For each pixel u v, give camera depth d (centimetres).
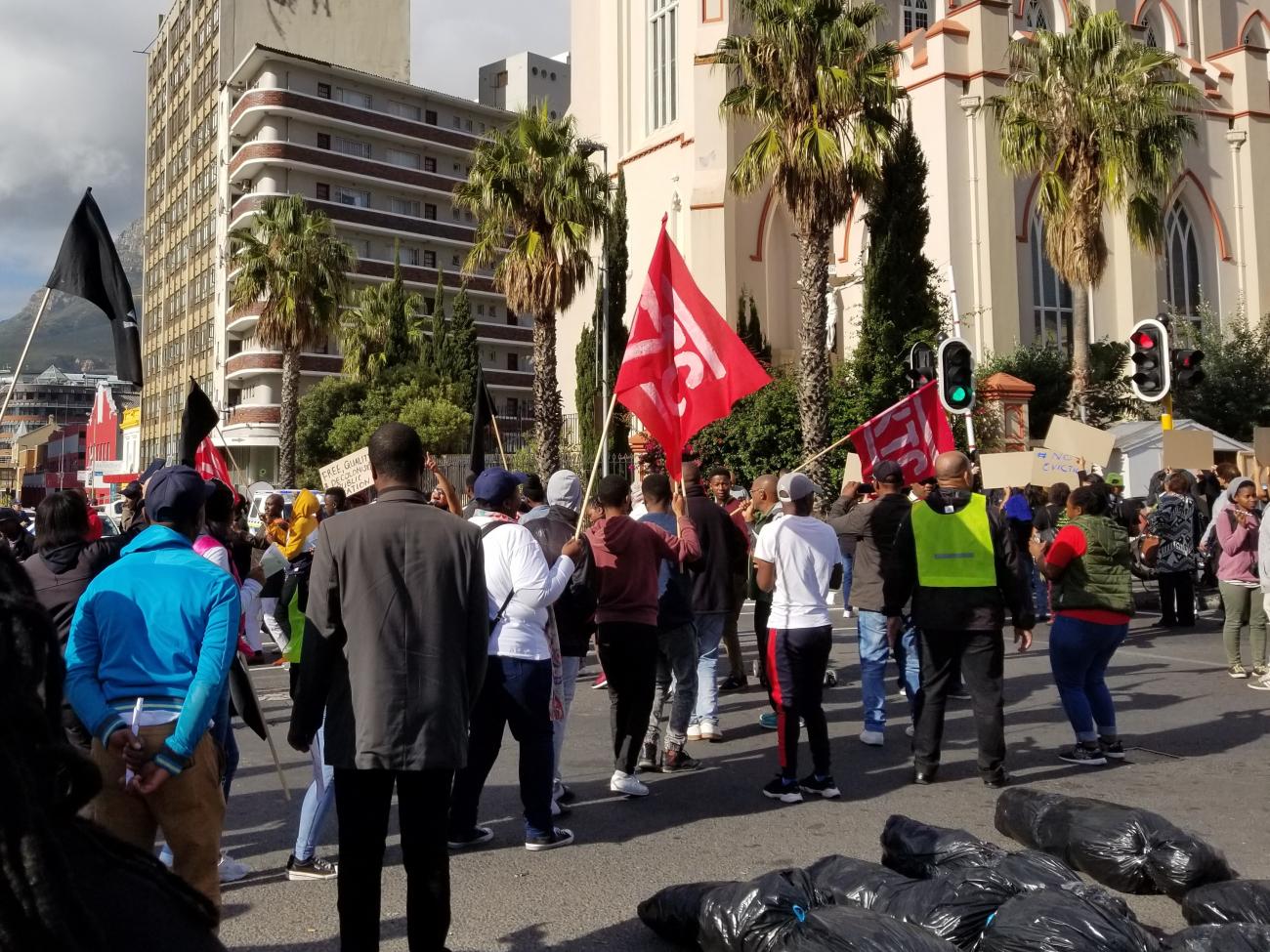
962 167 2909
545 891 458
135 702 320
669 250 663
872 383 2286
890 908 367
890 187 2364
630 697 611
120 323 480
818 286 1980
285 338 3138
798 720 605
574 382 3650
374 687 341
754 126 3022
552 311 2316
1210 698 876
